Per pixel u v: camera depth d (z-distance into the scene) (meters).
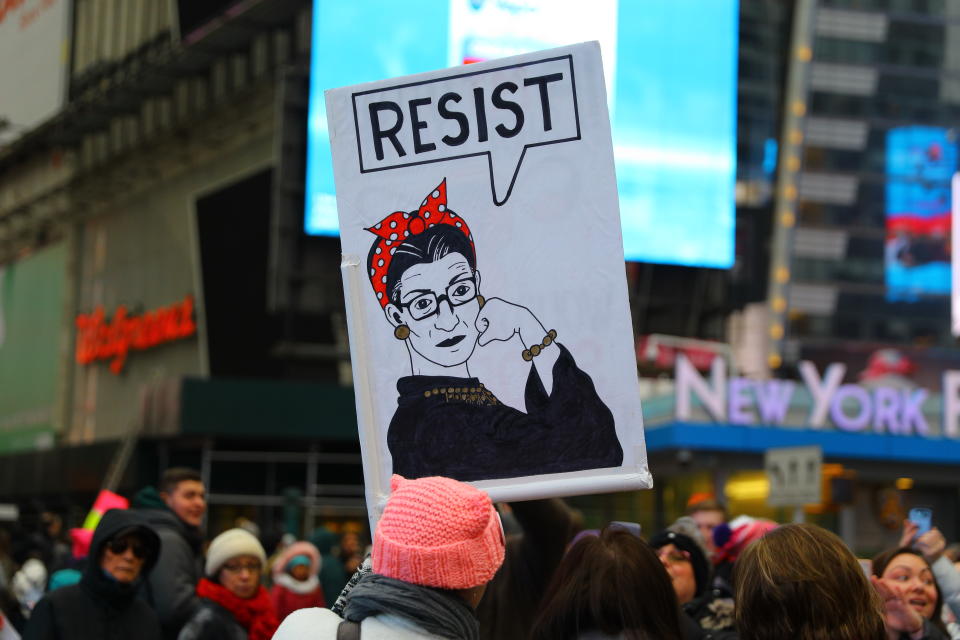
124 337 40.56
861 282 37.72
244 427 30.09
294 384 30.53
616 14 34.09
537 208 3.65
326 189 32.16
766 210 37.16
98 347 42.06
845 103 38.38
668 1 34.78
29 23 47.34
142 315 39.97
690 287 35.47
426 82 3.73
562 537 4.42
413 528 2.61
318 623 2.72
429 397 3.65
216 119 37.38
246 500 30.92
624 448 3.53
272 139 35.06
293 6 33.81
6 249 50.66
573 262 3.62
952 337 38.00
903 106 38.75
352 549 16.30
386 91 3.74
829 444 28.58
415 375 3.67
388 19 32.28
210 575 6.24
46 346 46.28
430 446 3.63
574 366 3.59
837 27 38.53
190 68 38.03
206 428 29.88
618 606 3.03
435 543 2.59
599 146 3.63
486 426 3.62
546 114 3.67
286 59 34.50
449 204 3.70
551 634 3.10
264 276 34.72
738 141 37.03
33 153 48.31
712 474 28.62
